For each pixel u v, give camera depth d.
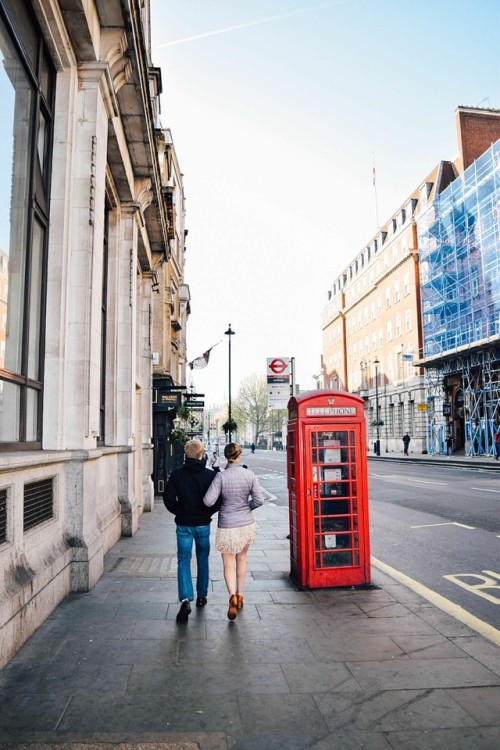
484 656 4.57
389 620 5.51
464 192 40.75
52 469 5.75
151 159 10.71
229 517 5.77
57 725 3.39
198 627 5.22
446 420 44.84
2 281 4.94
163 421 19.19
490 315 37.00
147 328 15.55
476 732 3.38
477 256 39.19
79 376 6.54
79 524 6.34
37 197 5.99
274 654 4.57
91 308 6.72
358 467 6.90
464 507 14.73
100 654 4.50
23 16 5.49
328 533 6.77
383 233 63.38
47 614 5.37
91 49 6.78
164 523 12.51
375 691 3.91
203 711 3.60
